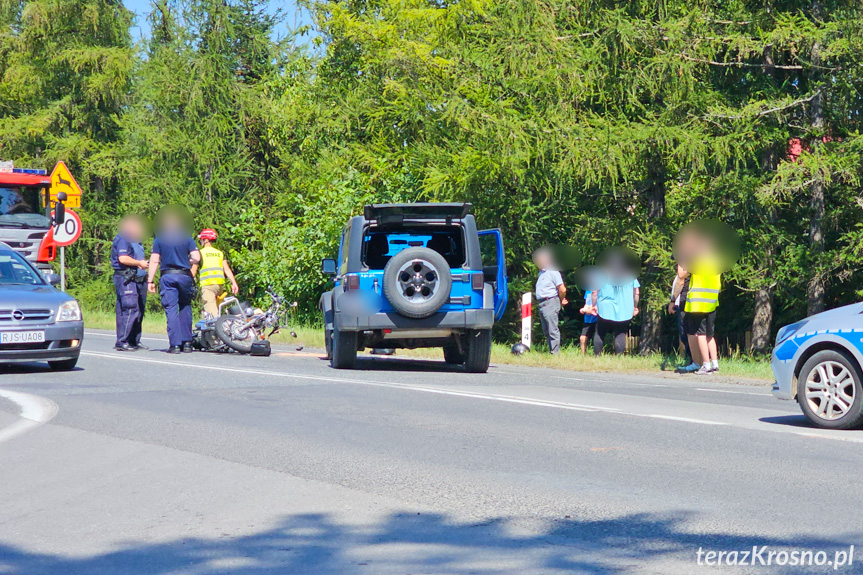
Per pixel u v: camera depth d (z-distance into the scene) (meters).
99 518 10.68
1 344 24.27
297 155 71.75
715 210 44.22
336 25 62.88
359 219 26.31
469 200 47.28
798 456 14.02
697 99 42.94
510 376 25.98
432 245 27.27
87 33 77.44
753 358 44.81
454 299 26.22
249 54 76.19
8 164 46.75
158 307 71.81
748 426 16.80
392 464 13.33
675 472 12.88
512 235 50.19
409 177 54.62
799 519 10.52
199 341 32.44
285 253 56.28
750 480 12.41
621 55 42.53
